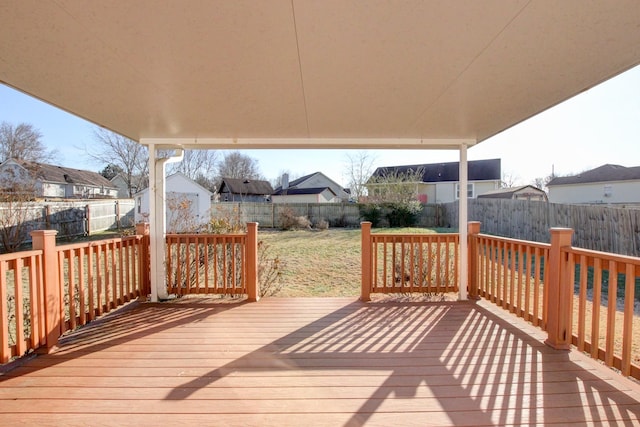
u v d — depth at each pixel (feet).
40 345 8.80
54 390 7.16
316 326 11.03
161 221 13.97
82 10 5.15
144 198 50.42
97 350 9.16
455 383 7.50
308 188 96.17
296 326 11.03
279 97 9.12
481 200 42.86
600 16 5.38
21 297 8.21
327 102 9.52
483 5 5.09
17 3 4.93
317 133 13.21
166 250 14.53
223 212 27.58
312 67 7.27
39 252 8.71
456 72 7.55
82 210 42.60
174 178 48.34
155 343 9.65
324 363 8.48
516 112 10.46
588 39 6.14
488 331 10.55
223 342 9.75
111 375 7.80
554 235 9.29
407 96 9.06
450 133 13.23
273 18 5.43
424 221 54.03
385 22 5.55
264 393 7.11
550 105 9.82
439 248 14.43
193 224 23.56
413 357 8.79
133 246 13.47
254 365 8.36
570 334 9.09
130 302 13.70
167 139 13.88
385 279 14.29
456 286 14.49
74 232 40.91
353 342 9.76
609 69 7.45
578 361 8.51
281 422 6.15
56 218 37.60
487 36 6.01
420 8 5.16
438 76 7.77
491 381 7.57
